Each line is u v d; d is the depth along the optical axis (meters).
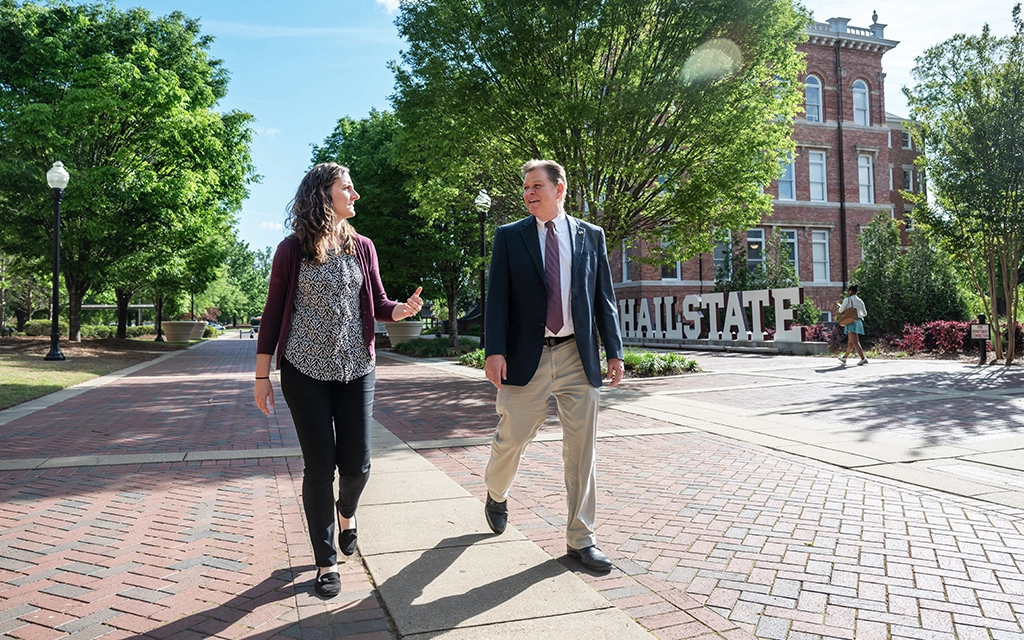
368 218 25.16
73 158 20.38
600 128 12.88
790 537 3.48
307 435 2.83
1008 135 12.84
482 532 3.54
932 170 14.01
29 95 19.84
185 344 31.62
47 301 43.66
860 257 31.23
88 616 2.58
